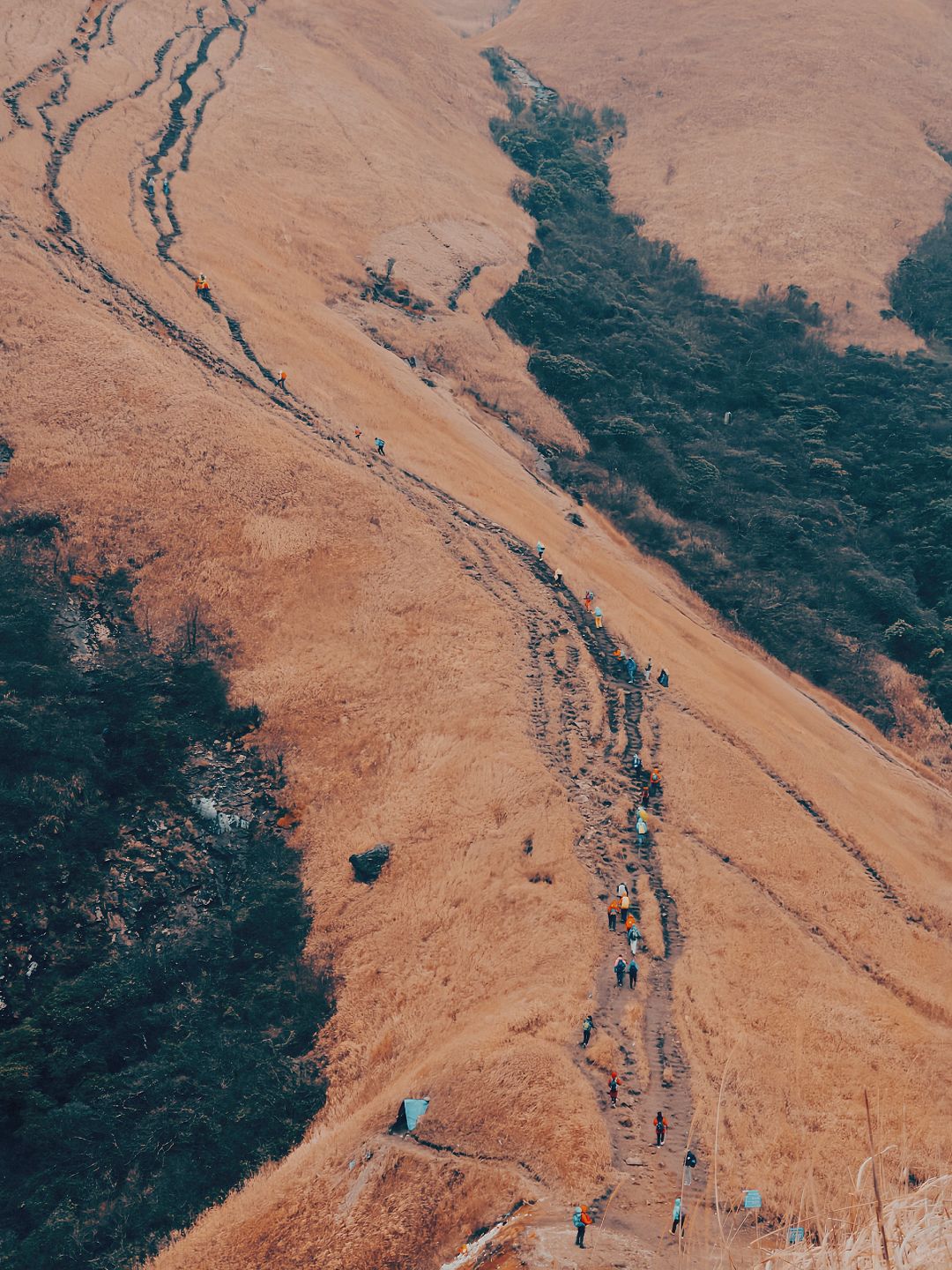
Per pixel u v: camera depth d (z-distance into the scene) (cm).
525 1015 3288
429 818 4066
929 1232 689
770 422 7731
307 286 7156
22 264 6044
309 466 5488
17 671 4072
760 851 4166
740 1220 2567
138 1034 3266
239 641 4650
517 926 3662
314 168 8569
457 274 8106
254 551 4994
